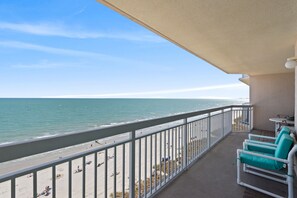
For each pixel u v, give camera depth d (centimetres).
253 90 685
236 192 233
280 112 630
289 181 203
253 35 271
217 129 467
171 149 261
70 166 124
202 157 354
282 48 337
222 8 191
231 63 475
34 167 104
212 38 284
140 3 181
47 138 103
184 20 220
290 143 215
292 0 174
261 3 181
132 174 184
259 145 278
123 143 173
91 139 130
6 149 85
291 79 614
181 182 257
